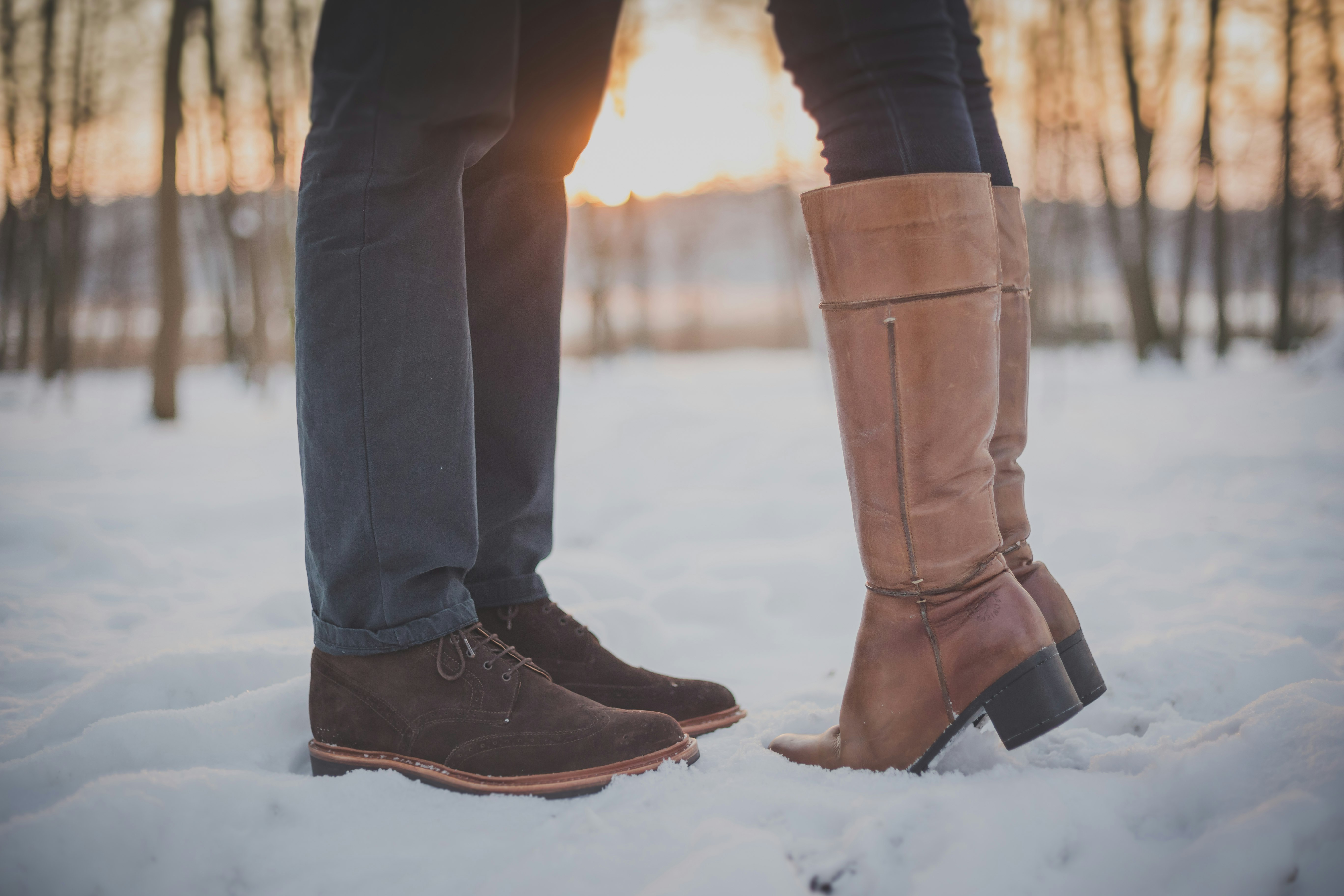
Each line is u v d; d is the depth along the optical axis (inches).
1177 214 526.9
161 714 44.0
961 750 40.2
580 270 614.9
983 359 38.3
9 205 500.4
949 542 38.1
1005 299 44.8
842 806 35.4
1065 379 392.8
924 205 37.3
